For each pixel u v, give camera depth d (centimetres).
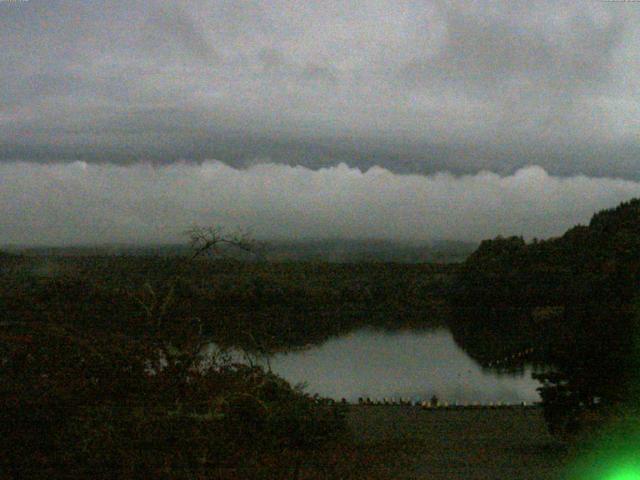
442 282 14862
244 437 1656
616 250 12850
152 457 1497
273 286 10656
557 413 3106
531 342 8475
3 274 5225
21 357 1655
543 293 13188
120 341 1670
